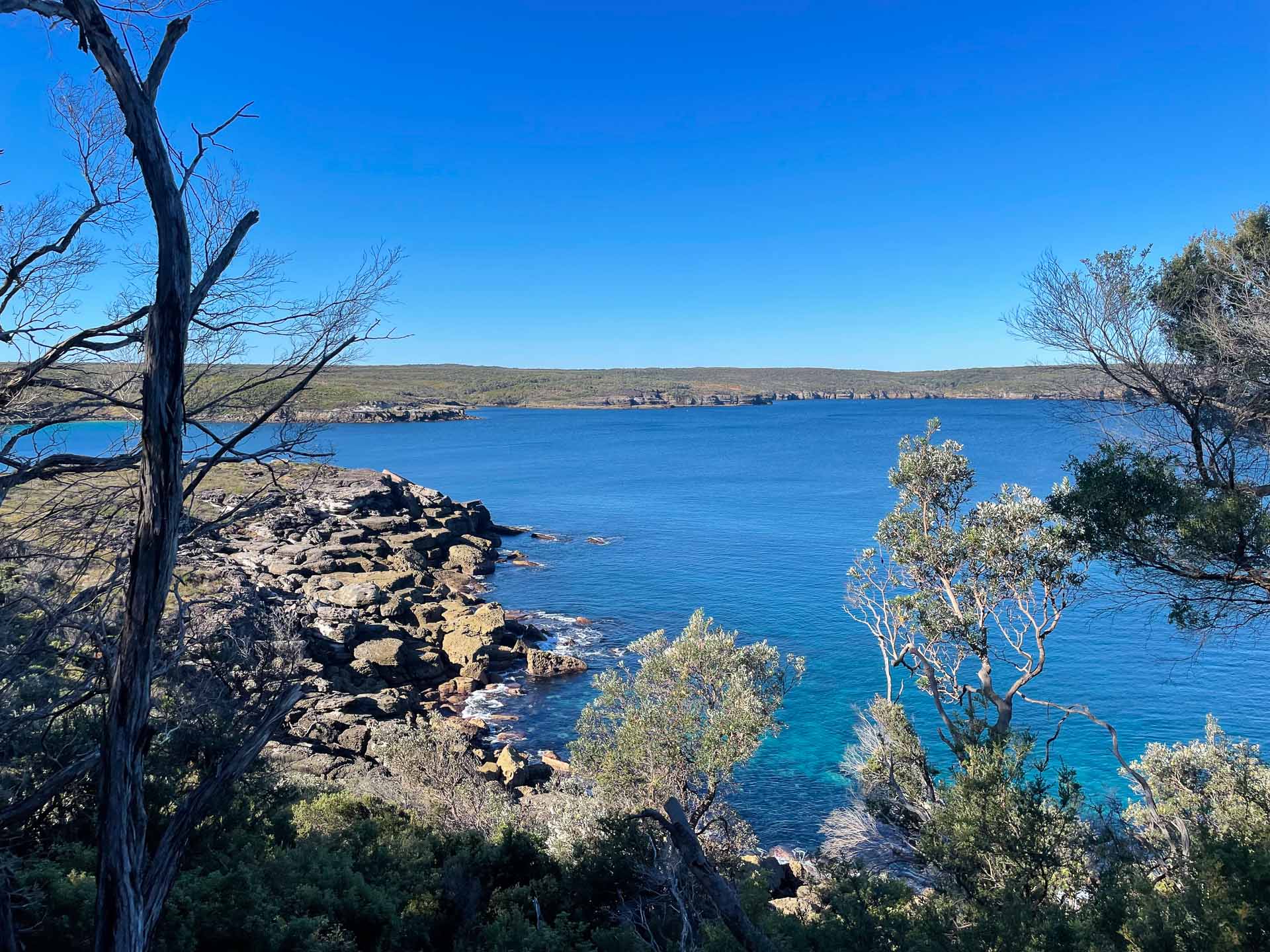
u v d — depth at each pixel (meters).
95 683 7.00
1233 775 15.85
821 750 33.44
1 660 6.40
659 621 52.94
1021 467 119.06
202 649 12.51
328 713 35.22
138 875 4.88
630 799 18.59
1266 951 6.61
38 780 8.56
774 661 21.61
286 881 12.09
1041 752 30.78
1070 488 12.16
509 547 79.06
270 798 14.95
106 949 4.72
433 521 77.56
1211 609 10.84
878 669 42.19
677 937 12.19
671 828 9.83
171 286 4.86
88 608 6.57
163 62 4.93
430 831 17.09
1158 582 11.22
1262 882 7.05
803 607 54.25
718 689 21.08
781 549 74.06
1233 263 11.28
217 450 6.41
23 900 8.13
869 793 18.25
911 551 18.42
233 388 6.88
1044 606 17.27
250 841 12.95
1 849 7.77
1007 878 11.41
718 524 89.12
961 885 12.23
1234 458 11.00
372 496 75.62
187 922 9.53
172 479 4.93
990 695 17.64
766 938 9.27
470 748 32.41
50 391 6.92
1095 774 28.91
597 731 21.20
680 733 19.45
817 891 17.33
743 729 18.75
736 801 29.62
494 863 15.41
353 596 48.53
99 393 6.53
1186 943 7.04
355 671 40.97
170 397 4.87
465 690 41.94
